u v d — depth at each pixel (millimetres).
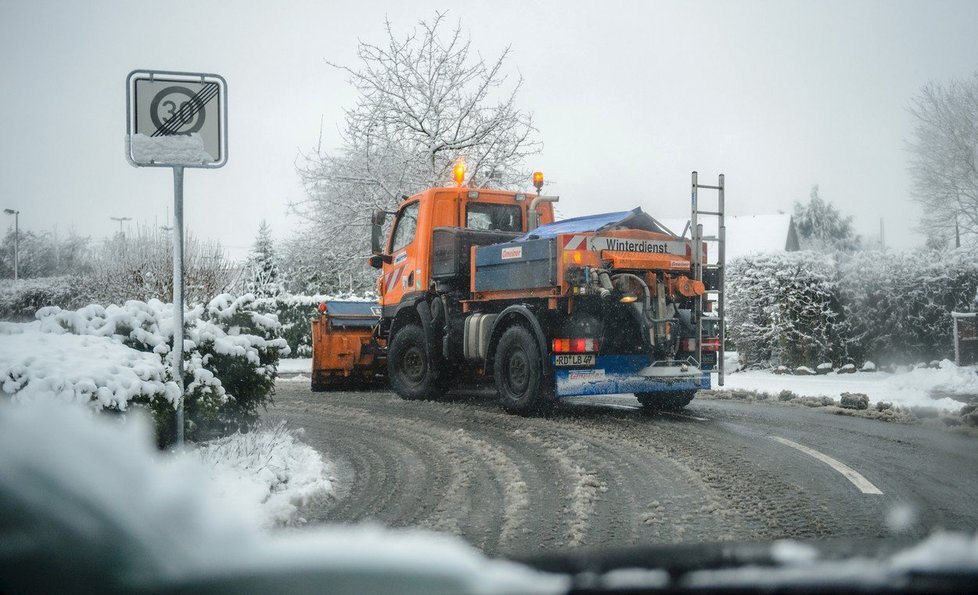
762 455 7832
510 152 22562
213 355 7766
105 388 5672
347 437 9602
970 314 15695
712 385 14547
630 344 10977
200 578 779
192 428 6910
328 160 23281
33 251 57812
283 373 20688
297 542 857
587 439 8969
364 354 15406
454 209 13562
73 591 742
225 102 6512
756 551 1141
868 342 17078
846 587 944
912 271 16781
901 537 5059
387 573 823
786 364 17203
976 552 960
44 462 743
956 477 6777
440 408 12164
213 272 19953
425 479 7141
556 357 10586
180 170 6434
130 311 7227
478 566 871
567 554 1268
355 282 25938
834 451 7980
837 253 17656
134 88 6336
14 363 5566
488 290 11742
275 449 7406
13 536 729
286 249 31562
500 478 7090
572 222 11469
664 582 993
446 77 22984
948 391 12523
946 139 33438
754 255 17906
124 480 784
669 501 6137
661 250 11016
